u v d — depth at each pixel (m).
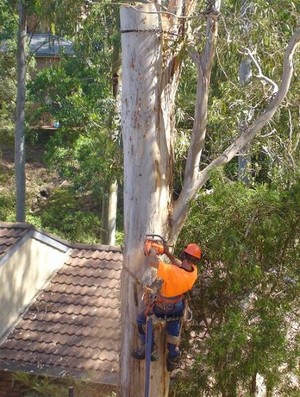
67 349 13.47
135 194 8.67
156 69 8.55
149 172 8.62
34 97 25.58
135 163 8.63
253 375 10.08
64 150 24.81
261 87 12.31
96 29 18.72
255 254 9.49
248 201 9.41
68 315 14.29
